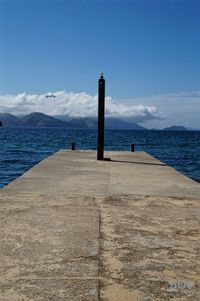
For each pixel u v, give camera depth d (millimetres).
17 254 3807
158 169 11617
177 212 5832
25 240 4254
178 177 9867
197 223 5188
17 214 5441
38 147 47812
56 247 4031
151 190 7766
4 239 4277
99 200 6594
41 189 7508
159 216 5539
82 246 4082
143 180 9195
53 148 45844
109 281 3242
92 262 3637
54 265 3545
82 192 7316
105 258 3758
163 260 3754
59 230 4668
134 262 3676
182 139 97562
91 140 77812
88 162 13281
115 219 5289
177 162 30375
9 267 3482
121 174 10234
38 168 11031
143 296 2992
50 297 2926
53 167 11414
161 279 3311
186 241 4375
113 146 55312
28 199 6516
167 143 70250
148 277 3344
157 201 6660
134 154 17594
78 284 3156
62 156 15406
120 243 4227
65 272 3393
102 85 14188
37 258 3707
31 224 4922
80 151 18578
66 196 6875
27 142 62219
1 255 3773
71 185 8125
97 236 4445
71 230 4676
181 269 3541
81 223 5012
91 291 3033
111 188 7887
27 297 2922
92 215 5469
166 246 4176
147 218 5398
